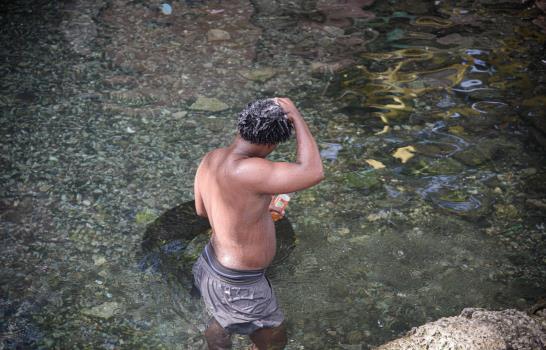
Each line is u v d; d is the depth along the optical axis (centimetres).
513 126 486
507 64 566
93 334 324
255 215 286
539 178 434
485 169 443
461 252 377
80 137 467
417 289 354
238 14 646
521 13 655
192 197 416
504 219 400
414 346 300
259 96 516
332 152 457
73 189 419
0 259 365
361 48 591
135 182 427
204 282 306
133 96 512
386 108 507
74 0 666
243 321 304
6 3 653
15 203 407
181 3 666
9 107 497
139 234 386
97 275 358
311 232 390
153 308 339
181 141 464
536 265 368
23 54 567
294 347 320
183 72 546
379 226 395
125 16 637
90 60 561
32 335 322
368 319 336
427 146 464
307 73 550
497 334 295
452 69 559
